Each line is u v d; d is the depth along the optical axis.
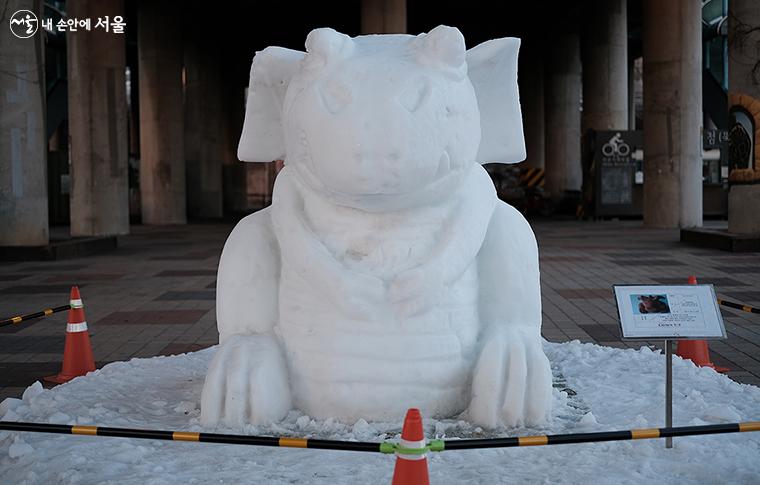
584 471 4.28
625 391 5.95
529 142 44.16
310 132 4.81
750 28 17.12
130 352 8.43
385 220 5.07
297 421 5.00
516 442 3.83
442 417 5.10
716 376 6.38
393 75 4.77
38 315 7.13
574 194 37.69
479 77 5.45
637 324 4.60
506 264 5.43
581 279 13.62
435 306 5.04
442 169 4.88
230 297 5.44
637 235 22.39
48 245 17.48
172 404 5.77
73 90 23.77
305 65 5.00
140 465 4.40
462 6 40.03
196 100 37.12
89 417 5.30
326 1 37.81
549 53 39.72
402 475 3.48
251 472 4.29
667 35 23.69
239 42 43.91
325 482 4.14
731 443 4.75
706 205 30.27
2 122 17.05
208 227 29.33
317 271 4.95
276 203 5.37
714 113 40.38
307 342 5.09
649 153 24.61
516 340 5.14
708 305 4.63
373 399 4.96
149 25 30.75
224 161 45.44
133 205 35.62
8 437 5.01
